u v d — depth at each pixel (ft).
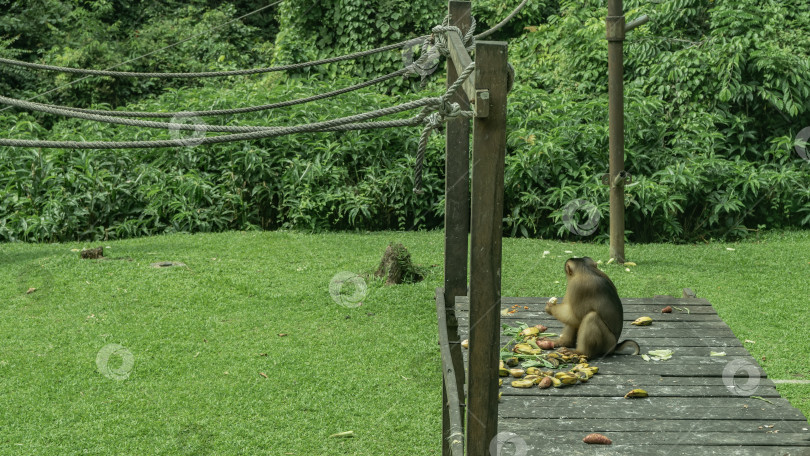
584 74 39.73
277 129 11.20
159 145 11.16
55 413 16.60
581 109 36.35
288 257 28.99
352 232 34.12
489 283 9.30
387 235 33.14
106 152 34.78
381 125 11.08
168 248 30.04
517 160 33.73
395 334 21.40
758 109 37.14
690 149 35.04
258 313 23.02
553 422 10.92
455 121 16.84
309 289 25.14
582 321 13.57
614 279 26.07
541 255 29.66
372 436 15.76
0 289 24.86
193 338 21.04
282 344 20.67
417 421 16.40
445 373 13.94
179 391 17.80
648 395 11.81
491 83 8.75
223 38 62.08
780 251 29.81
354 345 20.61
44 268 26.96
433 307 23.50
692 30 40.14
